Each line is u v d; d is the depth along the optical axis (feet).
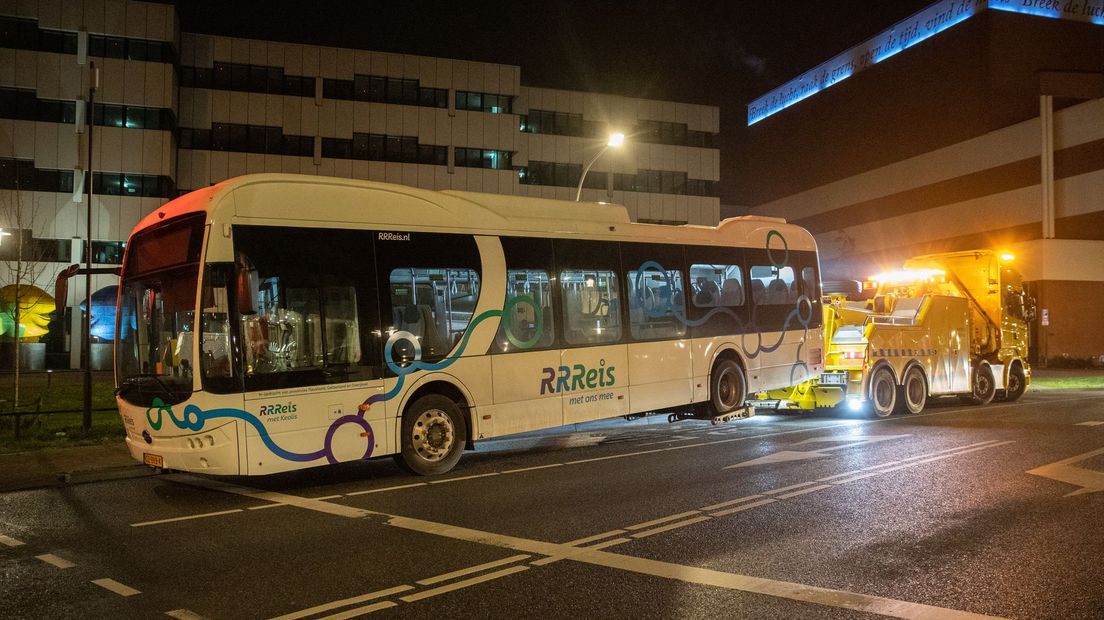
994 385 64.90
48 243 143.84
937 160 172.96
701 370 43.83
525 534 22.53
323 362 30.19
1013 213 155.22
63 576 19.45
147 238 30.94
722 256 46.16
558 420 37.29
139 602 17.28
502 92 179.42
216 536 23.30
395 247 32.68
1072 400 69.77
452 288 34.14
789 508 25.12
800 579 17.90
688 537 21.76
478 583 17.97
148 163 147.74
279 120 163.53
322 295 30.42
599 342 39.19
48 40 145.89
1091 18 159.43
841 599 16.49
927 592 16.89
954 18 168.35
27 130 143.43
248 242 28.86
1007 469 31.73
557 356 37.40
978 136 162.71
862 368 52.11
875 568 18.66
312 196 30.68
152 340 29.96
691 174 198.70
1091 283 147.33
